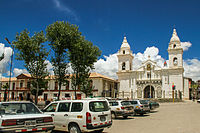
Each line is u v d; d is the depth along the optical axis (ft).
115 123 49.55
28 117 25.79
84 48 88.63
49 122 27.66
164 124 47.52
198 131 37.83
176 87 198.39
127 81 223.51
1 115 25.41
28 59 71.61
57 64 79.71
